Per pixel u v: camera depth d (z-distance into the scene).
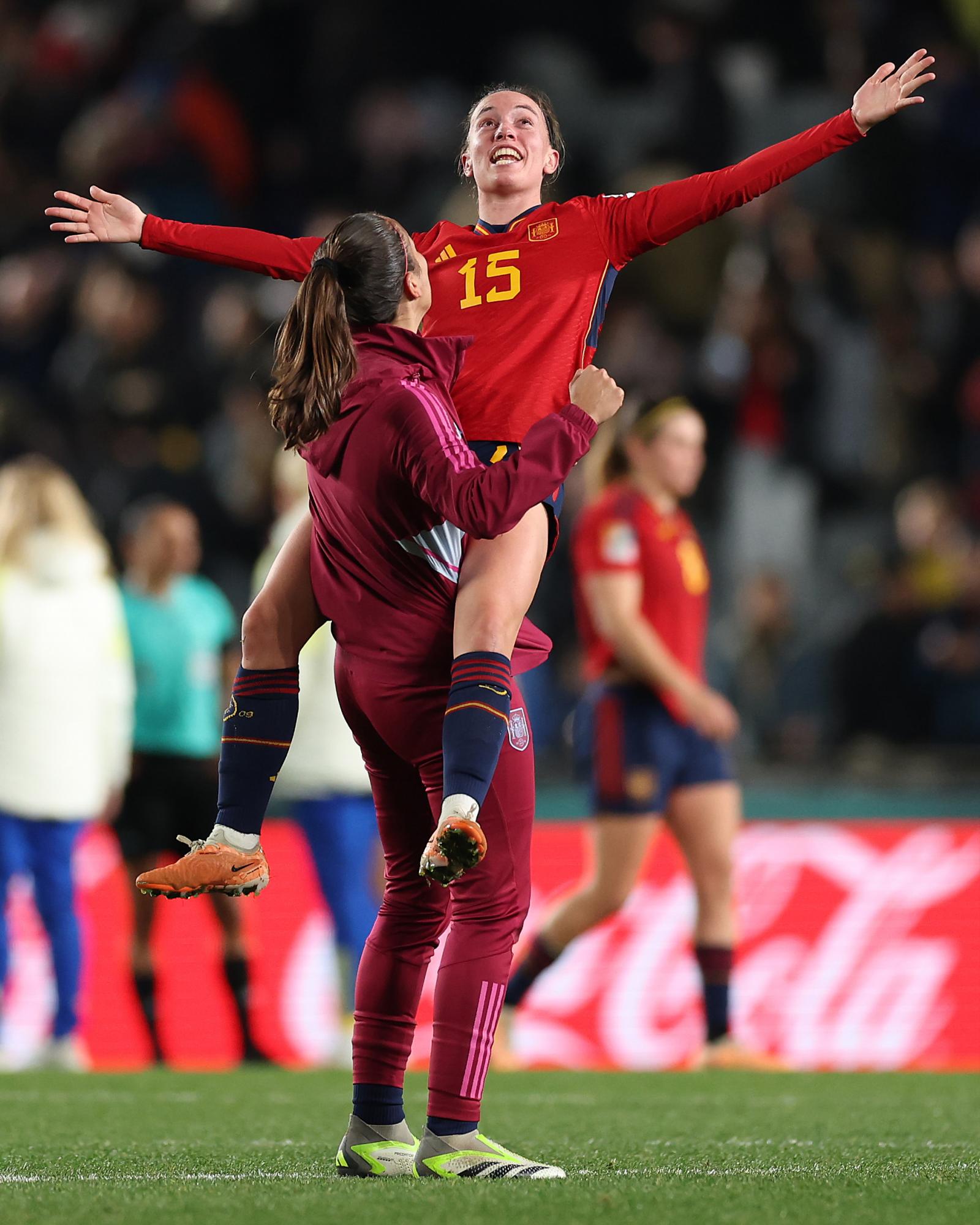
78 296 43.03
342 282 12.01
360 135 47.91
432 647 11.91
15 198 47.12
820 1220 9.54
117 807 26.42
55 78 49.56
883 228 44.56
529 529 12.04
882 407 40.41
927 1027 26.94
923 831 27.61
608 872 23.30
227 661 27.47
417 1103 18.06
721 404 39.69
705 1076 23.22
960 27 46.84
